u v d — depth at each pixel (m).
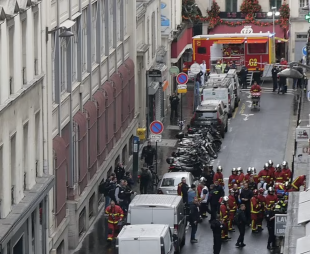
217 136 113.50
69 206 79.38
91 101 89.44
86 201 83.56
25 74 66.25
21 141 64.88
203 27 167.25
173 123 127.31
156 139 97.12
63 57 80.06
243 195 84.50
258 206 82.31
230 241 80.81
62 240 76.75
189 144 101.69
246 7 166.38
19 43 64.06
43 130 71.06
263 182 88.25
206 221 86.75
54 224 74.62
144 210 73.62
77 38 84.56
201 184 86.94
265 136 119.19
